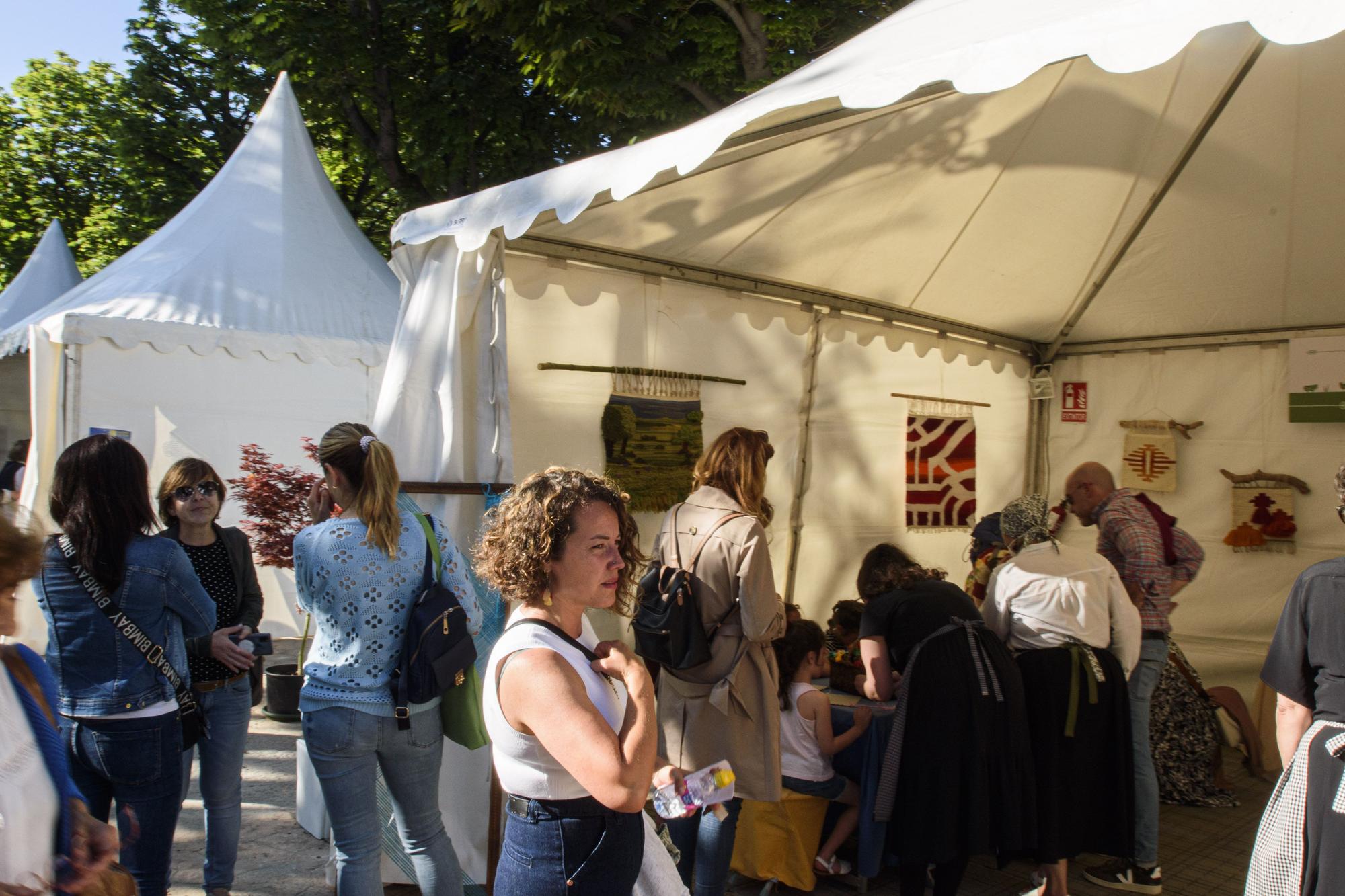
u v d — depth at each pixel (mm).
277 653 7633
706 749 3215
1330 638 2061
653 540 4410
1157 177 4145
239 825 3279
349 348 8047
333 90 13430
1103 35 1881
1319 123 3637
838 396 5289
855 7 9438
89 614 2559
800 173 3576
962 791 3160
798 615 4832
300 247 8867
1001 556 4789
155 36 16547
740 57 9906
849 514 5395
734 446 3385
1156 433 5969
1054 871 3383
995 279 5164
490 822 3338
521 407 3975
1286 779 2102
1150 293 5414
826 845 3779
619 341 4297
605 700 1812
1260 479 5562
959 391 5973
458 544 3461
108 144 19984
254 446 6301
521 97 13062
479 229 3260
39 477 6906
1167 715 4770
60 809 1555
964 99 3268
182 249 8547
